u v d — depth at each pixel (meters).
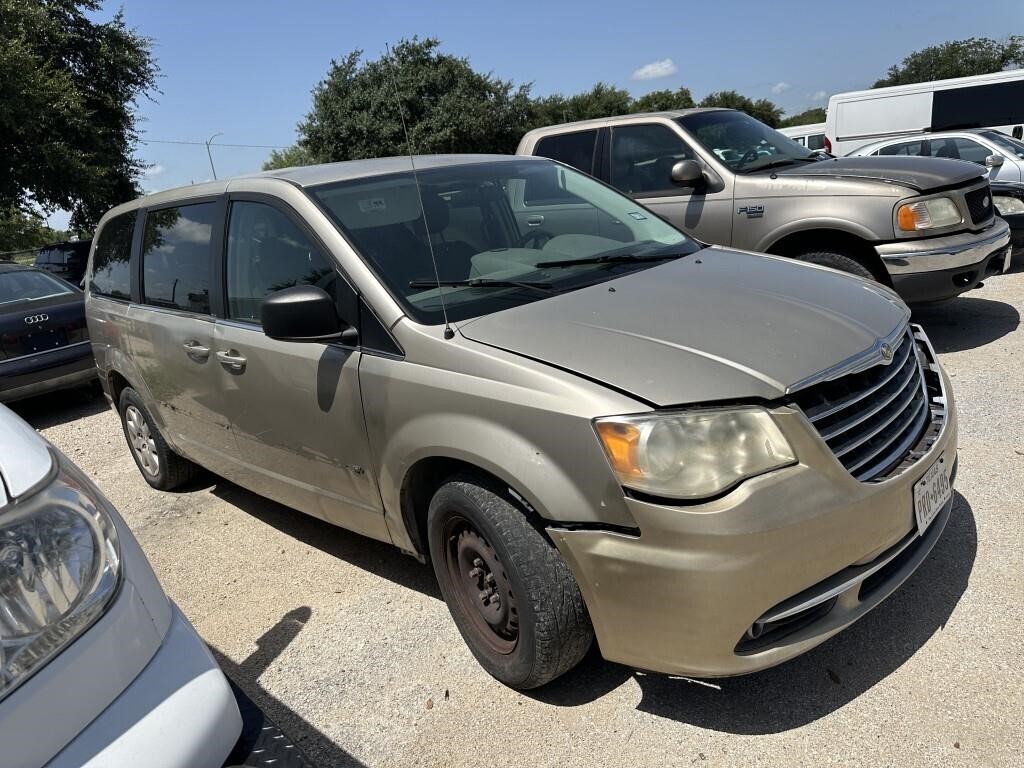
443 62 27.08
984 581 2.90
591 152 6.84
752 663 2.14
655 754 2.33
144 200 4.54
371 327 2.81
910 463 2.44
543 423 2.26
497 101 29.25
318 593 3.50
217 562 3.94
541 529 2.38
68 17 22.20
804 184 5.65
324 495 3.27
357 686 2.83
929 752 2.20
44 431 7.08
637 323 2.53
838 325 2.54
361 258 2.91
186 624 1.68
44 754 1.30
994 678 2.43
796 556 2.09
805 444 2.16
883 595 2.38
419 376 2.60
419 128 26.69
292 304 2.75
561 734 2.45
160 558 4.06
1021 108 14.49
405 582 3.49
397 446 2.70
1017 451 3.90
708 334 2.43
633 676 2.67
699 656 2.14
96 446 6.31
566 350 2.40
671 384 2.18
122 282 4.61
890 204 5.29
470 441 2.42
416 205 3.26
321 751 2.54
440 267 2.98
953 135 10.73
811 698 2.46
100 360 4.92
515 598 2.44
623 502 2.13
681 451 2.09
